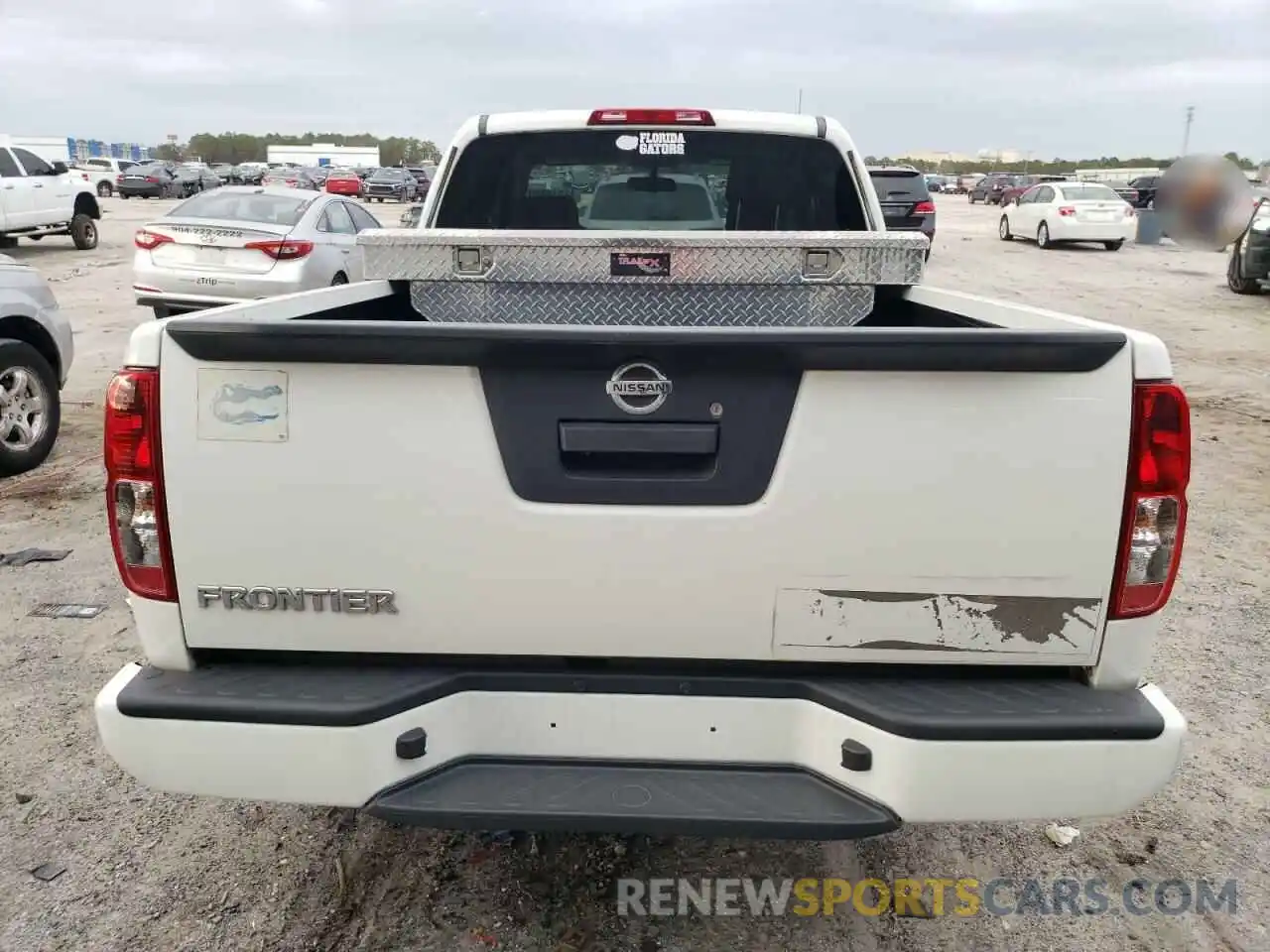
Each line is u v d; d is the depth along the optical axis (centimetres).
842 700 216
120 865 292
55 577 493
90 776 336
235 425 213
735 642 219
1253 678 410
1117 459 208
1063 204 2386
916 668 223
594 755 228
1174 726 211
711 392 209
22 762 342
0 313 625
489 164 432
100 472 657
